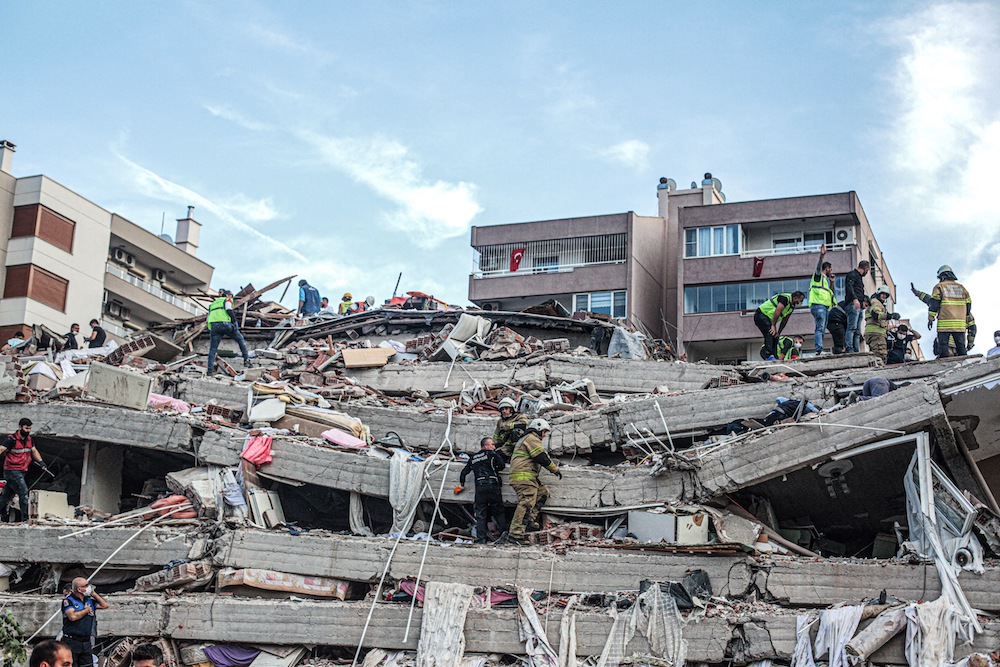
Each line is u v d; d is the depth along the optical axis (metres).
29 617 18.73
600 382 24.17
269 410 21.69
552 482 19.42
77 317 49.19
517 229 50.53
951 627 15.74
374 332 29.16
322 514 20.94
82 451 22.25
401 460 19.91
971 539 16.62
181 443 20.83
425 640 17.66
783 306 25.34
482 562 18.42
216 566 19.03
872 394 19.02
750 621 16.78
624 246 48.91
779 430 18.59
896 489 18.97
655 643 16.97
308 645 18.31
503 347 25.86
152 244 53.47
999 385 17.47
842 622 16.09
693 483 18.80
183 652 18.39
